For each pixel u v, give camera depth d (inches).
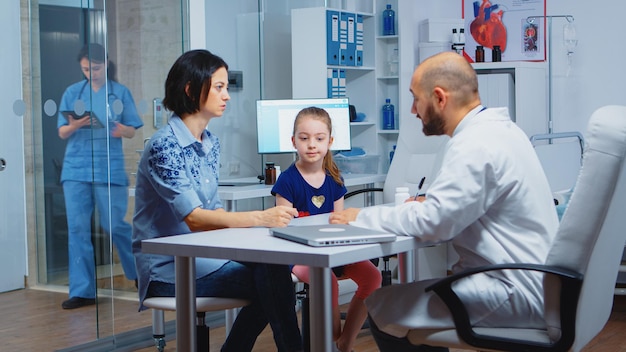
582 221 76.0
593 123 75.8
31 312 139.9
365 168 208.7
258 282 97.0
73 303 145.6
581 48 216.8
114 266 164.2
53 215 142.5
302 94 207.0
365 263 108.3
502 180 82.2
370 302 87.6
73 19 144.6
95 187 148.3
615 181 74.7
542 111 218.2
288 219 95.0
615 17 212.1
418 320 83.0
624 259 185.8
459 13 237.0
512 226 84.4
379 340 88.0
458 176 81.5
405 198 105.4
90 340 147.9
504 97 211.5
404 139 181.3
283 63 213.0
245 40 199.2
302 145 125.4
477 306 81.8
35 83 139.6
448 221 81.6
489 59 232.8
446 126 89.6
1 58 134.9
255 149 200.5
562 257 77.4
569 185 175.9
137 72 170.7
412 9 220.2
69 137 144.5
